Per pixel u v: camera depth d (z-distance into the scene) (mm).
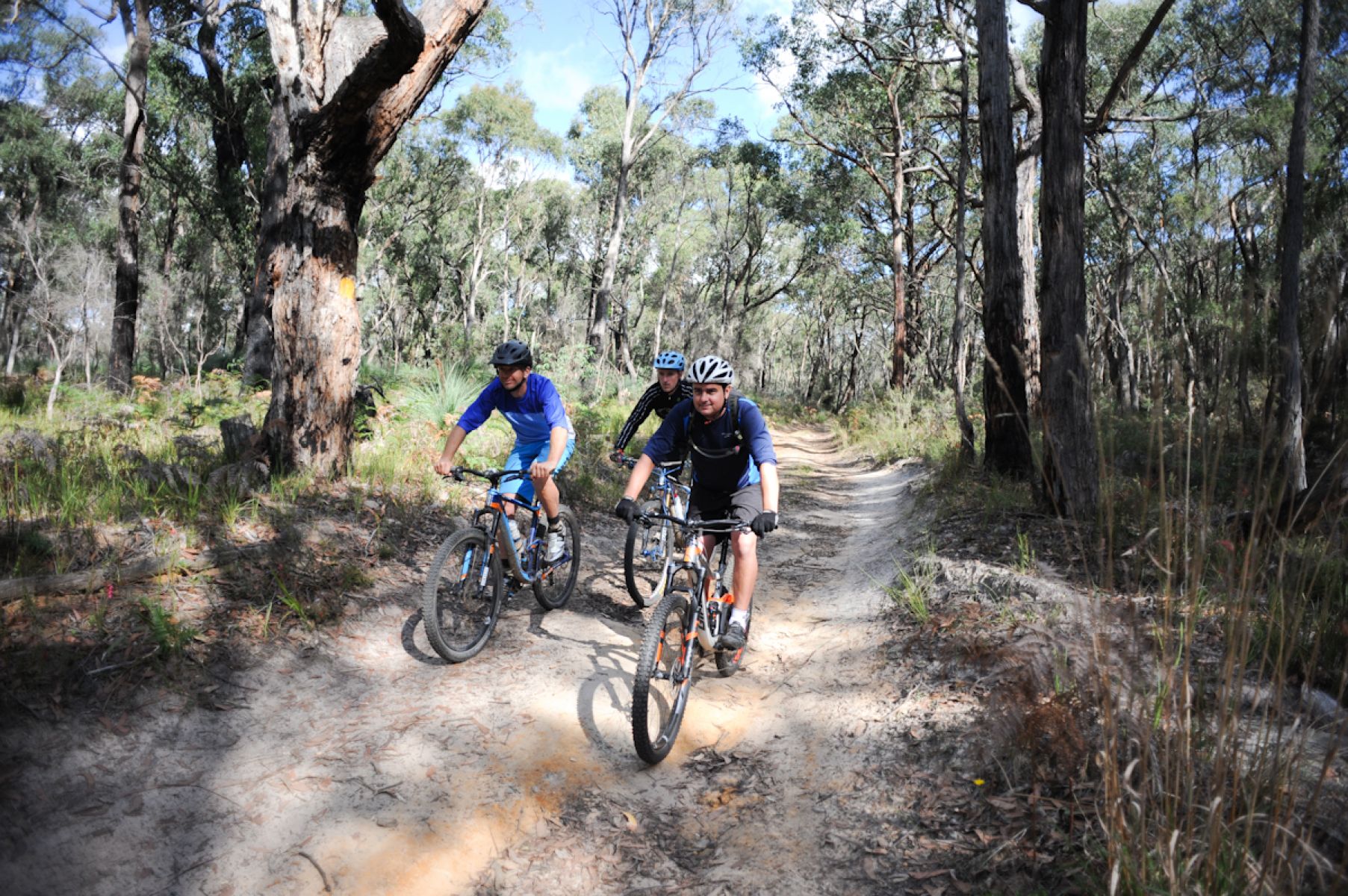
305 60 6703
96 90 22500
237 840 3344
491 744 4113
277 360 6852
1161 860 2502
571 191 53000
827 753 4125
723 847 3520
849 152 30688
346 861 3312
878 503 11750
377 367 18359
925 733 4023
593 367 19266
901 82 27297
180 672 4145
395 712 4309
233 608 4766
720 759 4230
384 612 5277
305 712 4207
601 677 4914
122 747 3635
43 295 14102
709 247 51500
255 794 3584
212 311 30109
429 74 6914
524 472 5129
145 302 24281
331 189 6812
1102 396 3068
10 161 24922
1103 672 3025
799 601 6961
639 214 47625
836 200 31719
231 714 4035
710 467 4660
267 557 5312
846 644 5535
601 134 44281
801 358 72125
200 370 12930
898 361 28234
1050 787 3332
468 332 43531
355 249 7125
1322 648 3656
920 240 37094
